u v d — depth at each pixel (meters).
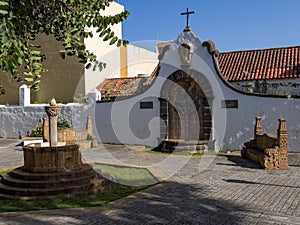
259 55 20.02
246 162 13.09
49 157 8.66
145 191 8.62
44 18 5.14
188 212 6.85
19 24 4.42
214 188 8.93
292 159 13.52
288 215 6.63
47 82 23.45
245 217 6.52
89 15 5.09
